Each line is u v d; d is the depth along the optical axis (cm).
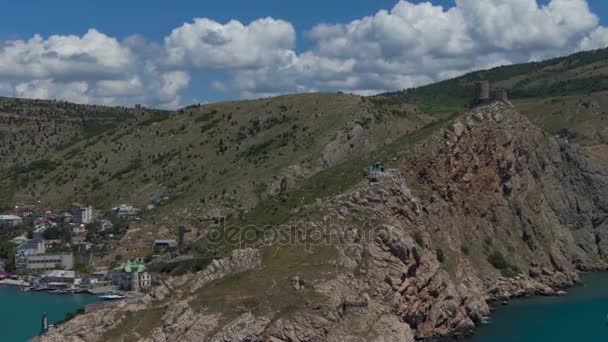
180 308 19412
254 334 18662
